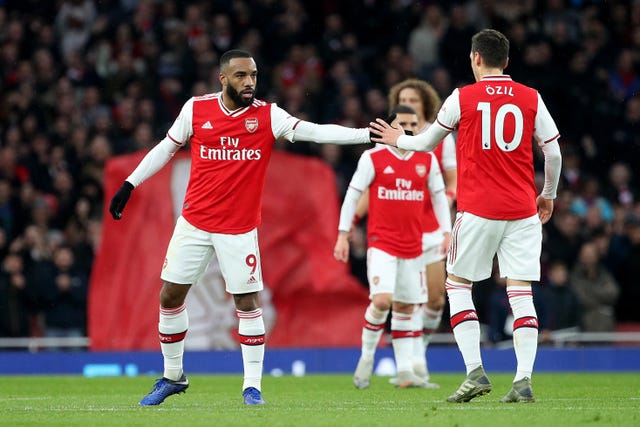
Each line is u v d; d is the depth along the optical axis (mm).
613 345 57750
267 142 28109
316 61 72500
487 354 54281
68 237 59375
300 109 68625
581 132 72000
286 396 33906
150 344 55094
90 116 69125
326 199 57219
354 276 58688
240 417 24656
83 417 25078
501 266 28266
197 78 70500
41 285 55781
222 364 53531
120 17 75062
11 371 53656
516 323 28078
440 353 54594
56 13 76625
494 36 28312
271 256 56406
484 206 27672
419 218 37312
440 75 71062
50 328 56094
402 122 36219
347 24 77375
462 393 27984
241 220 27984
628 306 58812
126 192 28422
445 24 77000
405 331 38125
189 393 35906
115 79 70250
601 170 71500
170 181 56312
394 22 76812
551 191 28938
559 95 72562
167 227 56000
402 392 35562
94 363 53844
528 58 72688
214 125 27797
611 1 78312
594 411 25547
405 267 37250
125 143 65125
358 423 23109
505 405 27234
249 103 27891
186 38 71438
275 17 75438
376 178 36969
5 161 64375
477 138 27781
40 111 69250
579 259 59844
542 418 23797
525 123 27797
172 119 69188
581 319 57750
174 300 28312
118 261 55625
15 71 71750
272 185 57000
